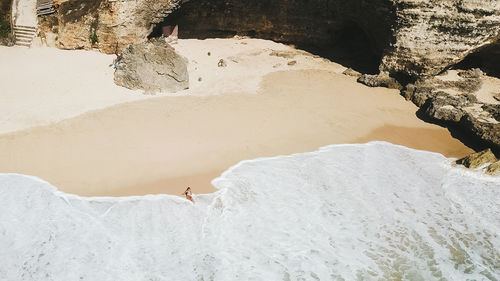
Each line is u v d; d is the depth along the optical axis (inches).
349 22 1397.6
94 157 810.8
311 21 1444.4
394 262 611.2
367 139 951.6
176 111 1002.1
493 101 1062.4
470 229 687.1
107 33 1226.6
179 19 1435.8
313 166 831.7
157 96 1068.5
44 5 1290.6
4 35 1268.5
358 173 820.0
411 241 653.9
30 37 1270.9
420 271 597.3
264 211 696.4
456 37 1085.1
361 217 699.4
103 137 876.6
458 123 997.2
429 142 956.6
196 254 602.9
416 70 1168.2
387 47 1187.3
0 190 704.4
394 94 1171.9
